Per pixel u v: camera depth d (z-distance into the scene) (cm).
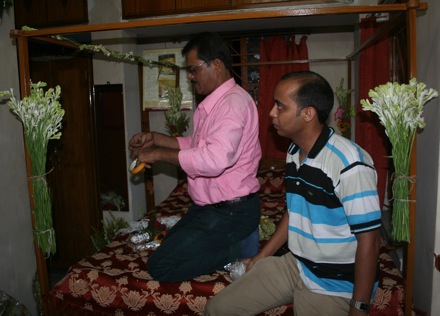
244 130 170
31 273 224
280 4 302
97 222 372
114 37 340
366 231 120
